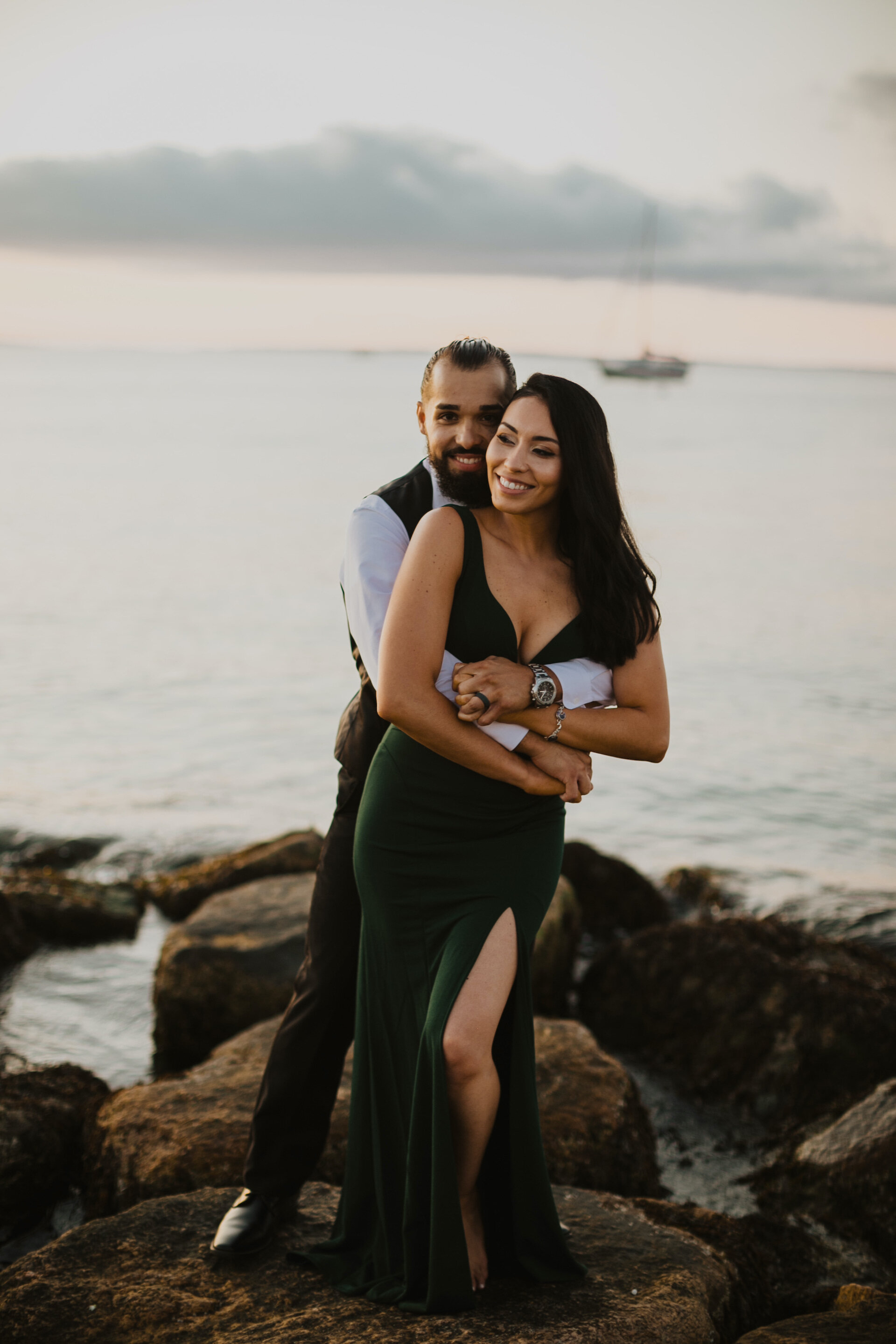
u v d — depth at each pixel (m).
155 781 9.23
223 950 4.71
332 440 50.59
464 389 2.47
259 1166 2.56
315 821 8.33
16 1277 2.39
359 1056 2.46
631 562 2.37
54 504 27.16
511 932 2.27
